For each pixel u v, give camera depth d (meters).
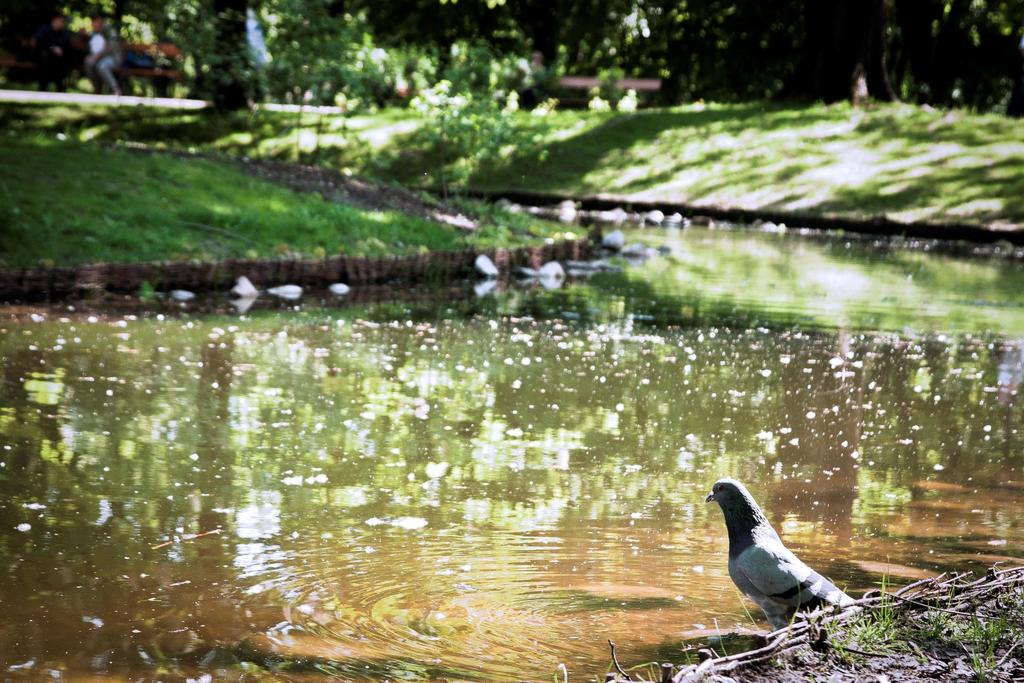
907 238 26.31
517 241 20.09
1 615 5.07
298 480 7.22
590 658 4.78
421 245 18.28
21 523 6.22
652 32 47.78
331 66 25.81
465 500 6.96
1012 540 6.48
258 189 18.64
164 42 32.59
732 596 5.56
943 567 5.98
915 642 4.61
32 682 4.46
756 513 5.10
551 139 32.84
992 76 46.38
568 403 9.65
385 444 8.15
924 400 10.18
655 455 8.14
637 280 18.23
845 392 10.41
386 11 42.84
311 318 13.33
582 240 21.08
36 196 15.52
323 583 5.57
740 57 45.88
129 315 12.76
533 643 4.93
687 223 28.16
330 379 10.14
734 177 30.20
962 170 28.94
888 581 5.74
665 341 12.77
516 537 6.33
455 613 5.26
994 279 19.55
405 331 12.76
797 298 16.61
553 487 7.29
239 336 11.93
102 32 36.56
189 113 34.00
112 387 9.41
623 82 45.06
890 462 8.12
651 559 6.05
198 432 8.23
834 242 25.03
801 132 32.03
